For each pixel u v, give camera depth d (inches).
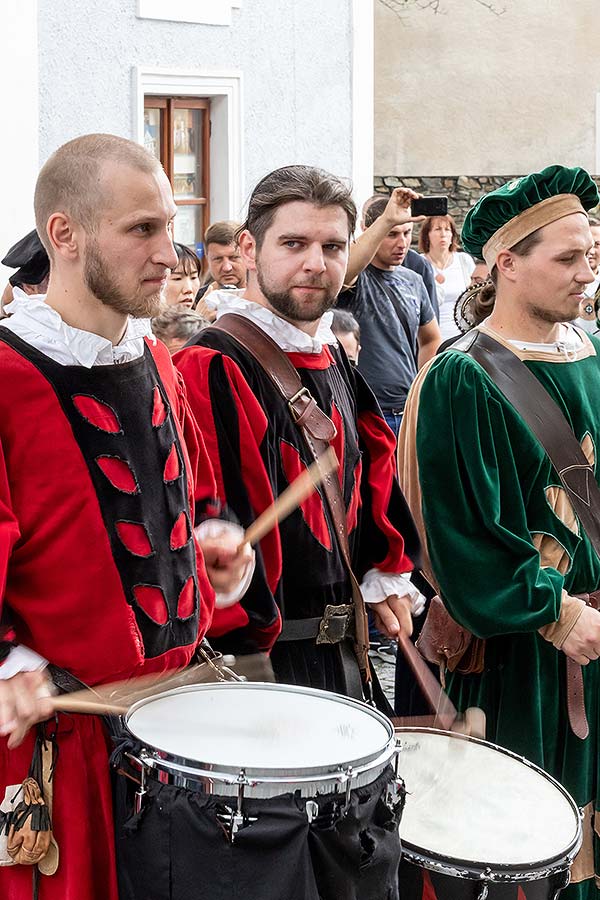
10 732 80.2
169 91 265.0
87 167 85.7
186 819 80.0
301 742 84.9
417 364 227.1
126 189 85.6
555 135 542.9
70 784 85.3
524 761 109.6
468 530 118.7
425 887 93.1
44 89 235.6
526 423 120.6
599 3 537.0
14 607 85.4
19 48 226.4
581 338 130.0
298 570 107.4
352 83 309.1
